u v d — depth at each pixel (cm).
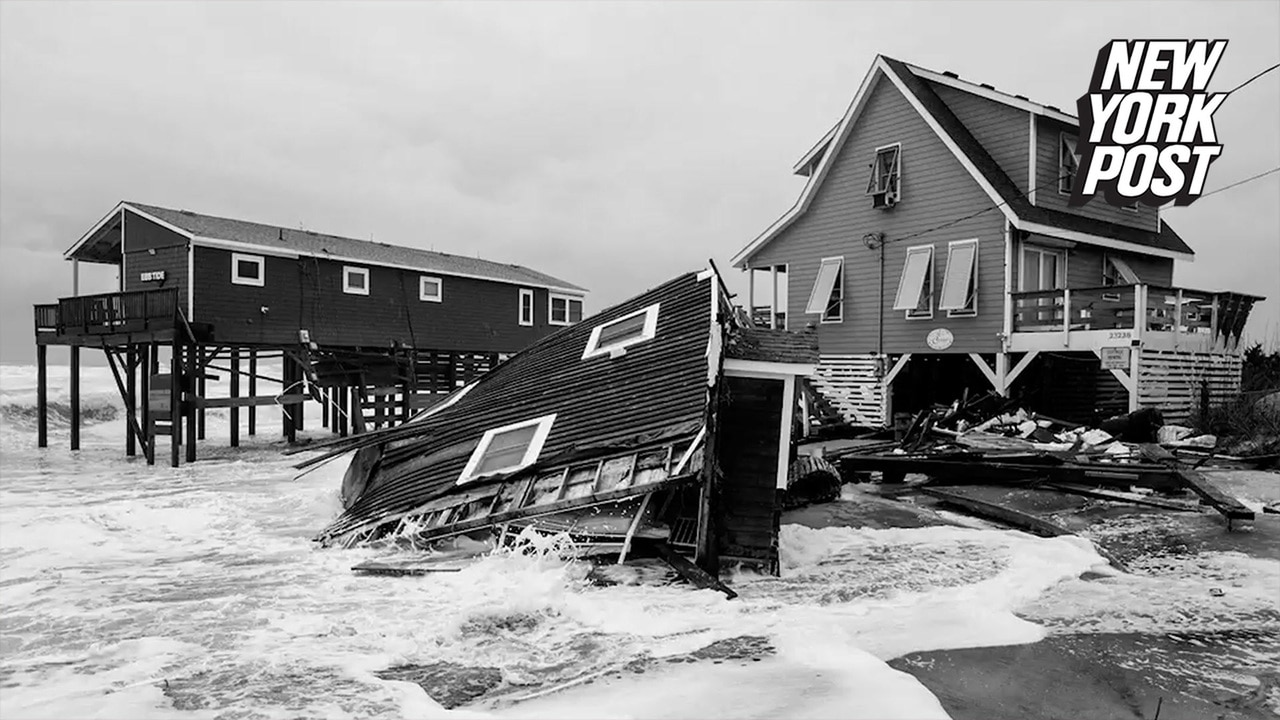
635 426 908
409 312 2902
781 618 658
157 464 2159
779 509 866
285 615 700
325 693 508
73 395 2509
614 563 820
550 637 618
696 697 491
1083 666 556
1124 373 1705
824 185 2344
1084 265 2117
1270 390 1870
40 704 493
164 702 494
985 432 1684
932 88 2216
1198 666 557
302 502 1436
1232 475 1382
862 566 854
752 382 919
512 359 1642
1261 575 796
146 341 2233
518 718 462
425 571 835
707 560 787
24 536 1124
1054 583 767
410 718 465
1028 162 1989
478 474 1003
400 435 1308
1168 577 793
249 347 2455
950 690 515
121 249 2469
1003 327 1917
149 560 966
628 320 1304
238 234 2459
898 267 2148
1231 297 1938
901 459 1430
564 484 875
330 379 2633
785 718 459
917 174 2108
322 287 2611
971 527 1073
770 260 2484
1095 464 1302
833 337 2300
